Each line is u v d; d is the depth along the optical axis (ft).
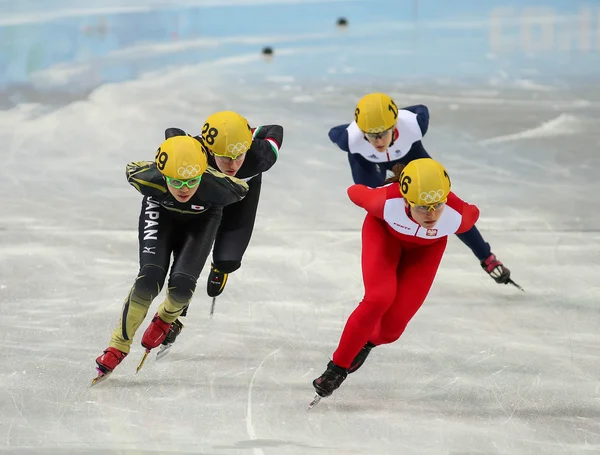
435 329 49.24
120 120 88.94
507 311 51.52
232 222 46.11
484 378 43.83
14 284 53.62
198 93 98.68
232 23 136.98
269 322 49.70
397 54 118.21
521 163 78.33
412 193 37.42
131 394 41.50
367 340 40.78
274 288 54.08
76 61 113.70
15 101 95.71
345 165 77.97
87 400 40.81
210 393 41.88
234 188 40.32
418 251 41.57
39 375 42.91
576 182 73.82
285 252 59.67
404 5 151.53
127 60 114.11
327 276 55.98
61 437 37.55
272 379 43.50
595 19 139.23
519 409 40.88
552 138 85.10
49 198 69.15
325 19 140.26
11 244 59.98
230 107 93.20
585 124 89.25
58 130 86.02
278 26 136.05
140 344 46.80
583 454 37.01
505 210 67.62
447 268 57.98
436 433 38.75
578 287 54.75
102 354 44.91
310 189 72.02
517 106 95.04
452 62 114.01
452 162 78.43
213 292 47.26
